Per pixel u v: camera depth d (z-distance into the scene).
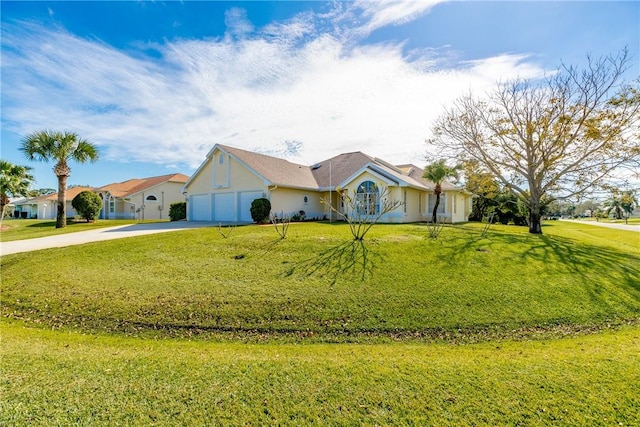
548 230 23.22
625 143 15.80
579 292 7.94
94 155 23.27
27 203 44.72
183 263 10.05
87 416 3.23
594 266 10.05
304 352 5.11
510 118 18.06
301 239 12.48
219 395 3.64
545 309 7.04
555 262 10.30
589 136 15.94
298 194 24.12
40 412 3.28
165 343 5.57
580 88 16.42
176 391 3.72
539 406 3.41
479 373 4.17
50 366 4.35
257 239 12.70
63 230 20.17
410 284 8.11
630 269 9.96
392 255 10.36
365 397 3.61
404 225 18.41
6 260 10.87
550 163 16.89
